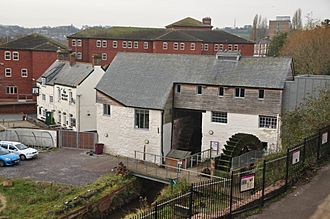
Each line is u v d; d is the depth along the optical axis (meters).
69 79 45.00
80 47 79.62
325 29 64.62
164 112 32.75
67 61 50.81
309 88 29.22
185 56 35.56
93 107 43.75
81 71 44.97
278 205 15.13
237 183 18.50
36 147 37.88
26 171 29.83
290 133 25.41
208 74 33.06
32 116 55.66
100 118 35.75
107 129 35.44
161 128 32.69
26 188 26.36
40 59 62.66
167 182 27.22
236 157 27.28
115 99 34.47
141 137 33.72
